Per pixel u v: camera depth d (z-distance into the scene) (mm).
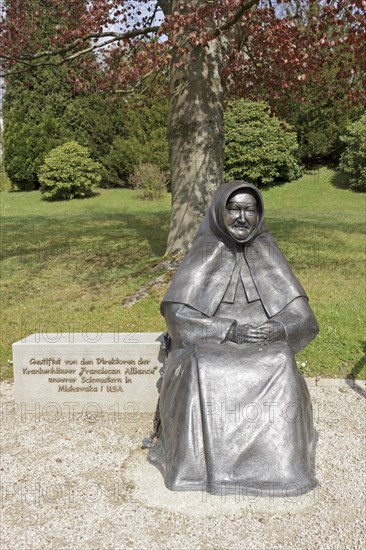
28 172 26609
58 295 9375
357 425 5031
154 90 12891
